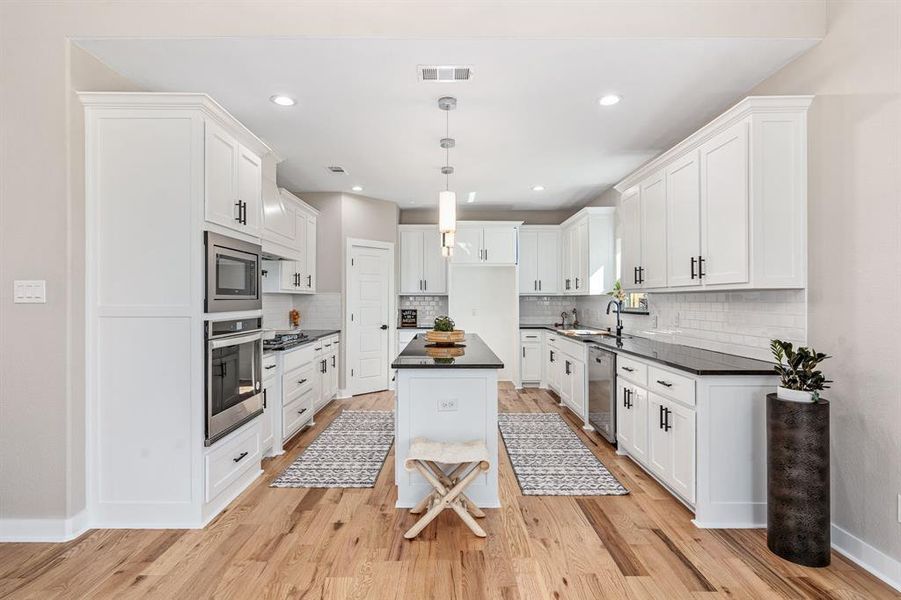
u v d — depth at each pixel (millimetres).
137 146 2406
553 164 4453
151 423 2418
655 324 4262
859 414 2127
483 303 6773
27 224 2305
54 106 2305
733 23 2344
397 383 2641
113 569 2043
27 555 2154
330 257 5578
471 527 2311
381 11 2355
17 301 2305
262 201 3293
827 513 2074
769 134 2408
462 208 6762
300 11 2348
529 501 2736
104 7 2330
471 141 3801
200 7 2342
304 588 1906
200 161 2418
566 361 4965
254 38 2350
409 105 3102
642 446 3098
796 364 2152
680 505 2682
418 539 2293
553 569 2037
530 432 4164
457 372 2615
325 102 3057
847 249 2182
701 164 2852
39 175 2299
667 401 2746
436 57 2520
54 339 2297
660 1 2352
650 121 3383
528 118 3322
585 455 3539
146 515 2422
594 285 5422
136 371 2416
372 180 5062
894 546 1964
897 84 1941
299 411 4008
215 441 2535
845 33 2193
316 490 2895
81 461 2381
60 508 2301
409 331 6324
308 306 5555
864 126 2092
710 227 2764
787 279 2418
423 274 6492
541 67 2623
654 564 2076
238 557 2135
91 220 2408
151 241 2408
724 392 2406
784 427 2104
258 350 3076
